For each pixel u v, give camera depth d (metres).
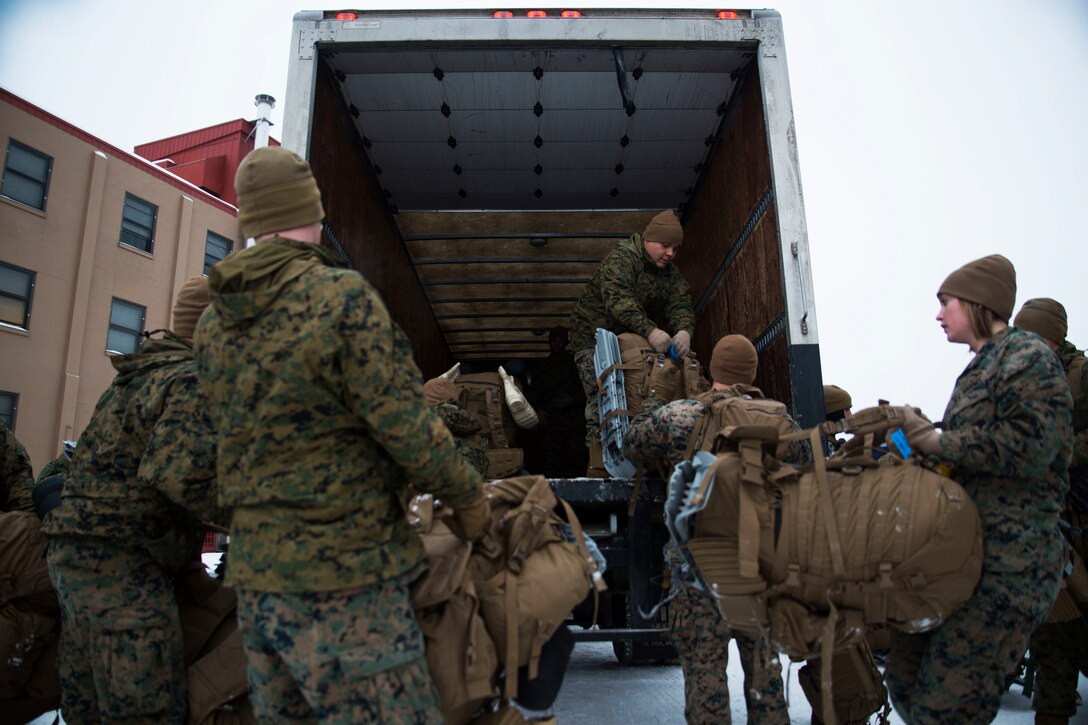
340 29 3.74
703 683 2.17
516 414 4.16
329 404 1.37
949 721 1.77
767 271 3.66
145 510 1.87
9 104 14.30
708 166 5.00
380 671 1.31
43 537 2.29
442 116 4.62
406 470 1.39
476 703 1.57
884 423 1.81
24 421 14.39
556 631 1.64
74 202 15.39
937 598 1.63
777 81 3.66
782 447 2.30
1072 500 2.60
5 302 14.26
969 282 1.99
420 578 1.50
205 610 2.09
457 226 5.85
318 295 1.38
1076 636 2.63
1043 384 1.75
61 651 2.00
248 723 1.88
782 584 1.68
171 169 20.03
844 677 2.30
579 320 4.38
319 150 3.90
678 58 3.99
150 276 16.84
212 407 1.46
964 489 1.85
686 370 3.41
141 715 1.82
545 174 5.30
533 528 1.63
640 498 3.02
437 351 7.20
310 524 1.33
